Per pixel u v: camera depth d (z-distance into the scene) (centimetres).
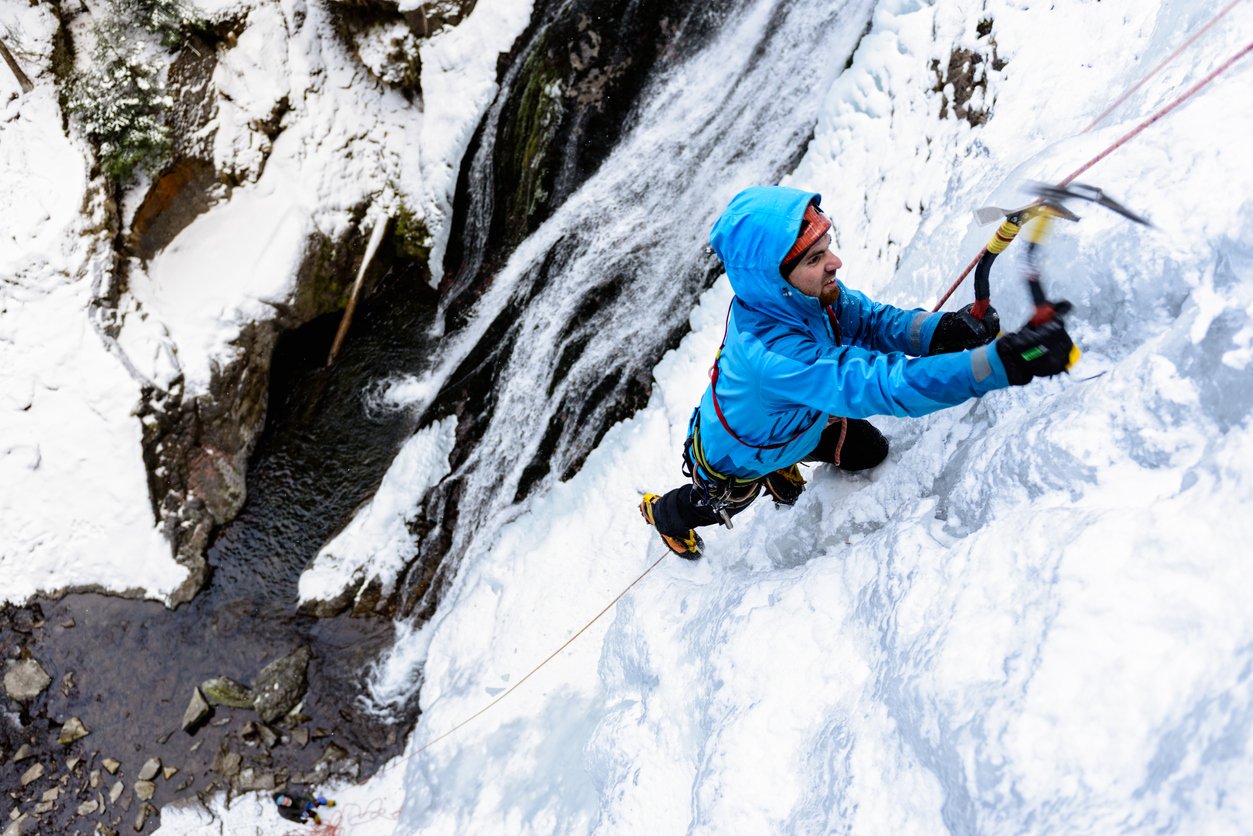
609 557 451
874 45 414
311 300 611
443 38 568
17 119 578
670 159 509
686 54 509
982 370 181
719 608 290
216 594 568
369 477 582
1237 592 134
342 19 605
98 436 570
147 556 568
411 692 514
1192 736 128
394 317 611
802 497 298
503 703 441
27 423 574
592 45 525
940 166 355
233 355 591
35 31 573
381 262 615
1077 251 205
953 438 244
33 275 572
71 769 527
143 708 539
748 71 485
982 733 157
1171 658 138
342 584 547
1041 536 173
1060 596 158
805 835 197
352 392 604
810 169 443
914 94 386
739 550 325
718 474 259
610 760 304
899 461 264
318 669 537
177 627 560
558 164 543
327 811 491
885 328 239
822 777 205
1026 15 333
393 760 498
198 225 610
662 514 315
